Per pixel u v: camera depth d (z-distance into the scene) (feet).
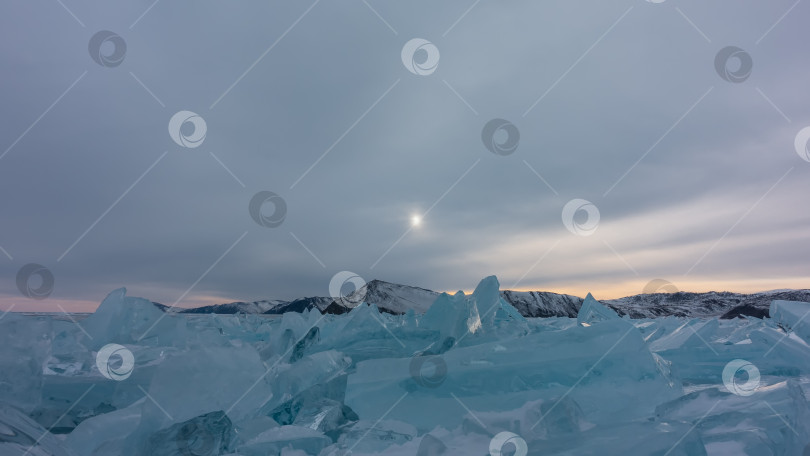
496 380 9.19
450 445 7.04
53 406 10.09
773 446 6.63
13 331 8.57
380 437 7.75
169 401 6.96
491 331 14.15
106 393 11.19
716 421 7.46
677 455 6.14
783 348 13.41
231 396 7.56
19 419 6.00
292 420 9.37
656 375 8.94
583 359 9.34
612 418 8.20
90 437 7.34
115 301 17.21
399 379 9.52
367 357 13.02
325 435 7.90
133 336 16.93
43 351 8.99
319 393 9.84
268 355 13.56
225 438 7.04
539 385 8.96
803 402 6.74
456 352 10.29
